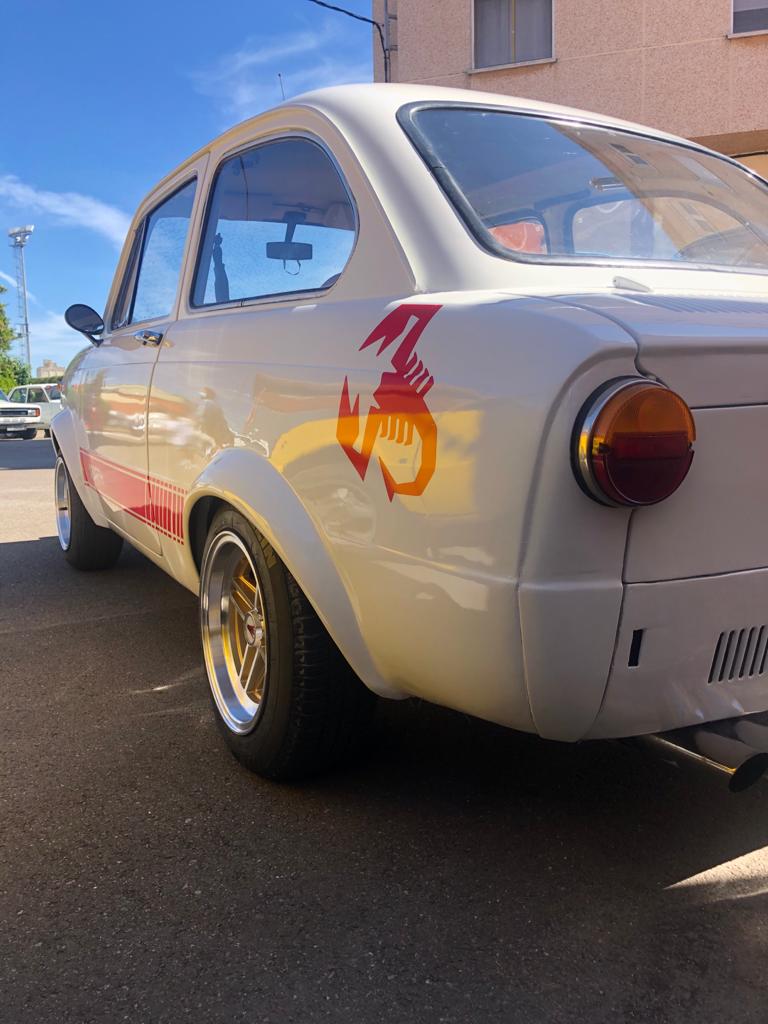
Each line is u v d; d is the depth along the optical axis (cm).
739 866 216
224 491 245
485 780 260
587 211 231
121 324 416
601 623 162
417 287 201
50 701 328
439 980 177
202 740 291
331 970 181
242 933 193
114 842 229
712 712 178
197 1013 170
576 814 241
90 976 180
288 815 241
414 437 181
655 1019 166
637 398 152
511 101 268
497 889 207
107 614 445
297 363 223
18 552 602
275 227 261
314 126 249
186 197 342
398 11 1521
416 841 228
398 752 277
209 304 300
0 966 184
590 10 1405
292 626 233
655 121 1394
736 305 190
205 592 280
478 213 213
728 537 171
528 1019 167
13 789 259
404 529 185
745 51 1331
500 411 163
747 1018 166
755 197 286
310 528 215
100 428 404
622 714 171
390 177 220
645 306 175
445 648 180
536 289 195
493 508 164
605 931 192
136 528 358
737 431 168
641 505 157
